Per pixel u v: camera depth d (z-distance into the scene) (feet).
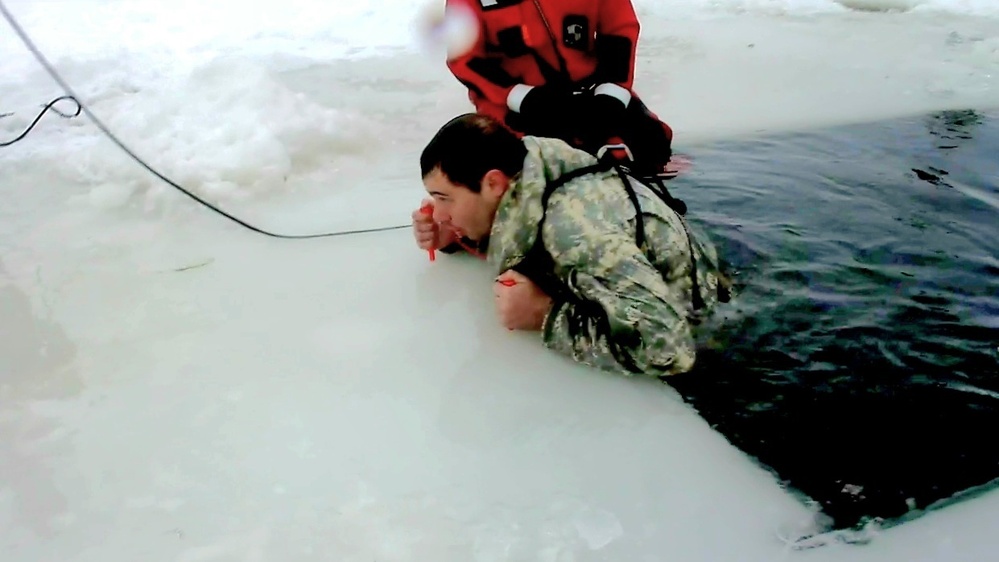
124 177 6.61
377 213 6.26
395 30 11.53
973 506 3.52
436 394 4.33
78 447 4.06
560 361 4.54
